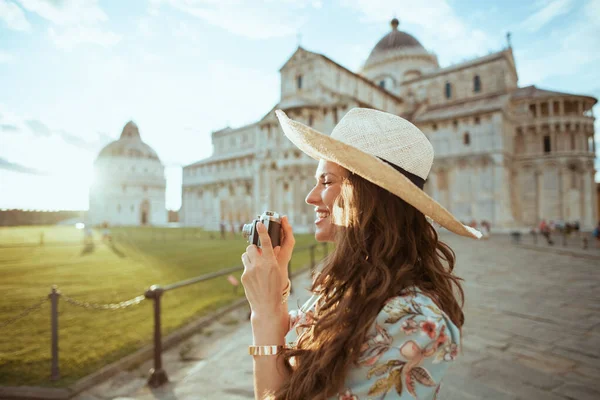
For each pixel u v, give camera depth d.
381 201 1.33
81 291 11.35
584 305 9.00
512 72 56.19
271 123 53.00
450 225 1.23
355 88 52.94
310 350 1.29
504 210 44.25
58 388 4.98
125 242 34.25
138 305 9.45
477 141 46.12
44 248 28.14
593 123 49.16
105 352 6.28
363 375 1.11
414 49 62.41
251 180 68.88
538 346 6.29
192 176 84.75
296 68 50.12
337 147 1.21
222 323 8.09
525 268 15.23
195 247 28.25
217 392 5.05
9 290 11.67
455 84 55.12
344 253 1.33
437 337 1.07
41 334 7.22
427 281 1.32
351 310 1.20
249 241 1.55
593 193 48.00
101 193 89.94
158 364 5.36
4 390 4.90
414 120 51.50
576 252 20.00
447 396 4.63
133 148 95.50
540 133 49.25
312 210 48.28
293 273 13.73
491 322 7.65
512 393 4.70
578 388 4.80
